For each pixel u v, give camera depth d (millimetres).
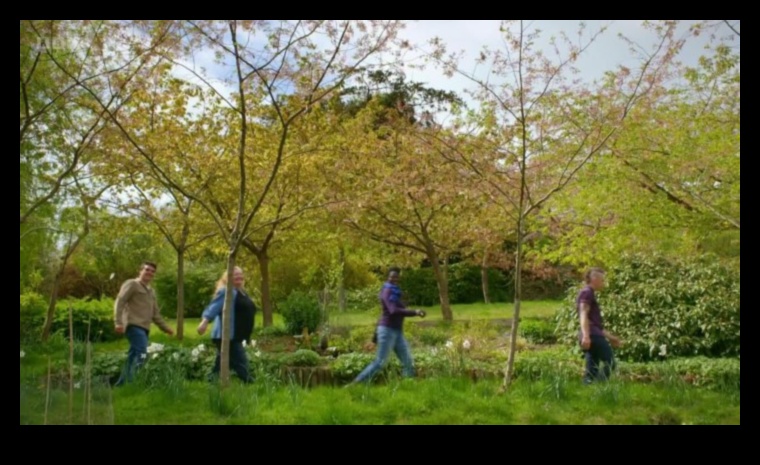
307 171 12992
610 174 12000
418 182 13484
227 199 15648
